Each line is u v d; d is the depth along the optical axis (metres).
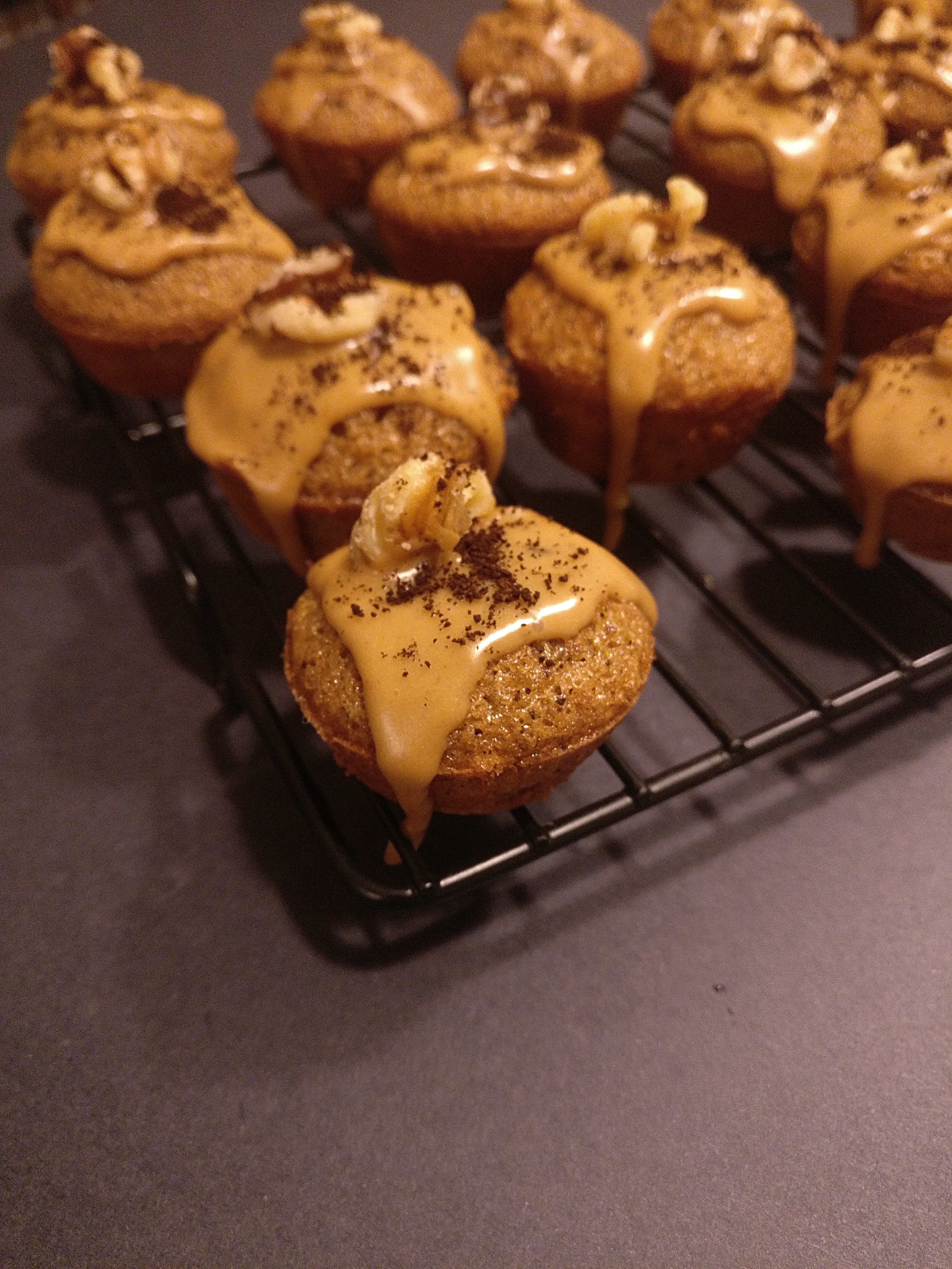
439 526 0.17
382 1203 0.16
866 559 0.21
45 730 0.21
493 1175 0.16
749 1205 0.16
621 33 0.33
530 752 0.16
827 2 0.44
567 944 0.18
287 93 0.30
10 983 0.18
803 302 0.26
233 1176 0.16
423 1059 0.17
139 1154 0.16
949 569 0.23
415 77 0.30
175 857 0.20
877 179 0.23
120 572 0.24
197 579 0.21
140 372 0.24
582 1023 0.17
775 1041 0.17
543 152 0.26
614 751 0.18
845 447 0.20
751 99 0.27
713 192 0.28
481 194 0.25
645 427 0.21
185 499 0.26
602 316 0.21
